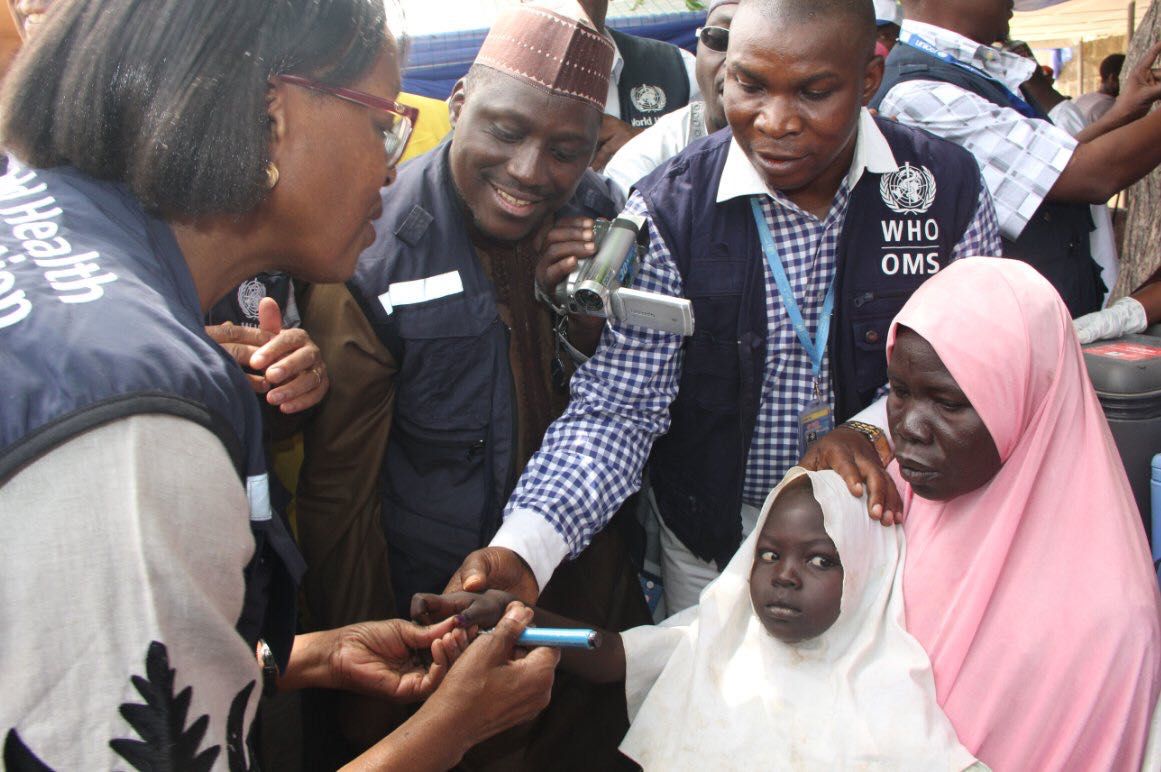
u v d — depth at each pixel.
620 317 1.70
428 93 3.66
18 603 0.69
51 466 0.71
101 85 0.87
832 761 1.38
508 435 1.79
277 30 0.91
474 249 1.82
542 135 1.61
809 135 1.59
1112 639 1.35
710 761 1.46
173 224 0.94
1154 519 1.79
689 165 1.83
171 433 0.75
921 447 1.44
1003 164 2.29
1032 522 1.44
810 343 1.81
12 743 0.69
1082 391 1.47
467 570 1.56
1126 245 3.27
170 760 0.73
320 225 1.01
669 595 2.13
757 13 1.57
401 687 1.48
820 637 1.47
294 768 2.15
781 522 1.46
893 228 1.79
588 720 1.91
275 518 1.00
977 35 2.53
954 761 1.34
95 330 0.77
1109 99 4.93
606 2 2.33
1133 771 1.37
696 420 1.88
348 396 1.73
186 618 0.75
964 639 1.42
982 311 1.42
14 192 0.90
